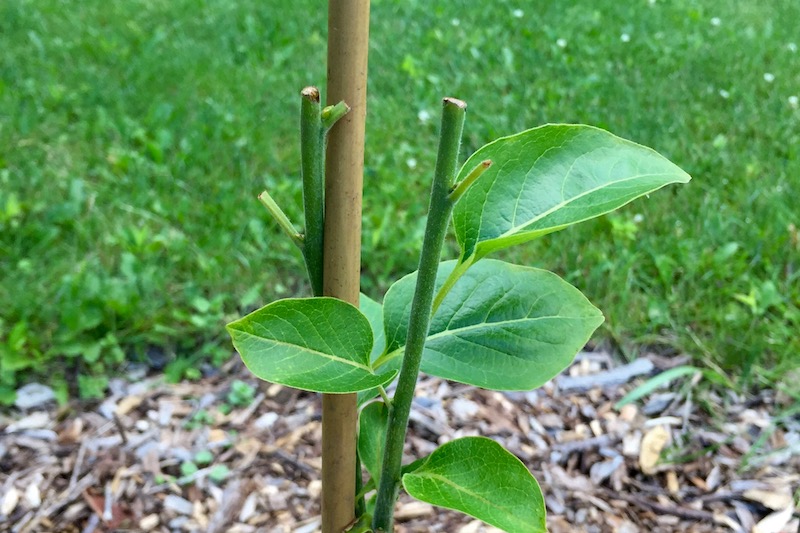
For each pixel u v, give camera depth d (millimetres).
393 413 356
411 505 756
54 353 863
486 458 346
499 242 318
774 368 879
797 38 1956
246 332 322
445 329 359
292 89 1543
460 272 331
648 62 1759
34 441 798
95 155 1256
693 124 1421
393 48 1762
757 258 1017
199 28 1877
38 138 1291
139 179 1165
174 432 822
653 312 938
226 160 1240
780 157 1301
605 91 1550
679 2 2268
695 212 1122
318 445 819
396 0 2109
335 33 314
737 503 751
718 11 2213
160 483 767
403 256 1044
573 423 851
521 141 333
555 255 1039
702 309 937
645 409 860
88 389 848
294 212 1108
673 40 1906
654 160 326
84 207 1110
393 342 370
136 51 1717
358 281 354
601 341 947
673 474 786
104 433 814
